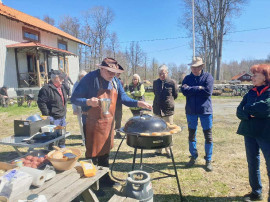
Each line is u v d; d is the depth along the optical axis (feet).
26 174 5.99
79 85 8.84
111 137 9.41
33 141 9.56
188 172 11.94
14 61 46.98
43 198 5.29
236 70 236.22
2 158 14.08
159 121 8.82
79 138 18.83
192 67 11.69
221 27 104.58
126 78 138.41
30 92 43.47
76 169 7.38
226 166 12.66
